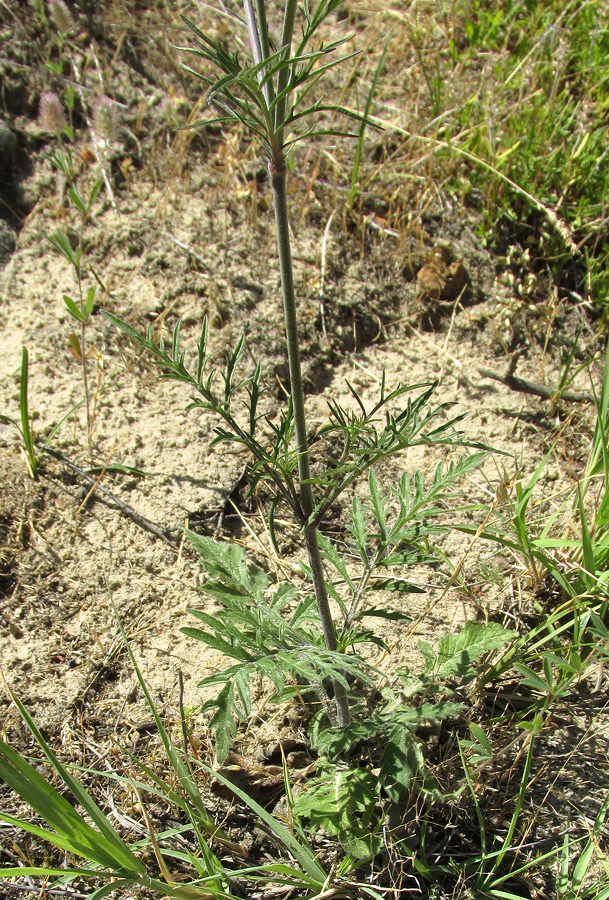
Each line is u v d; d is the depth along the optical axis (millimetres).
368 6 845
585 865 477
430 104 769
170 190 701
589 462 587
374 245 705
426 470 616
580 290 701
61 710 517
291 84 367
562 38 800
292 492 445
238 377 634
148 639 543
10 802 492
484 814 499
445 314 688
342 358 664
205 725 514
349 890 465
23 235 680
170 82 758
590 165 724
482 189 729
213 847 486
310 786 477
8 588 551
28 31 736
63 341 639
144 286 663
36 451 592
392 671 536
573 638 530
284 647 447
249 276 672
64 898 469
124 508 581
